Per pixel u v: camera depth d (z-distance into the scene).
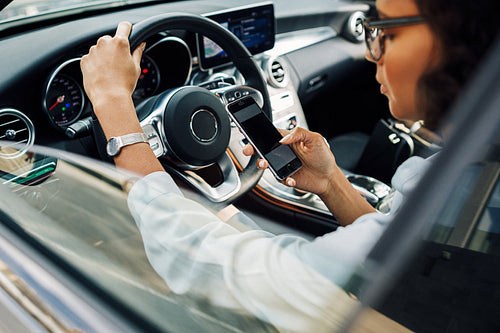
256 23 1.71
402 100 0.52
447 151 0.36
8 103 1.14
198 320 0.49
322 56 2.06
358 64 2.20
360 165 1.73
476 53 0.41
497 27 0.40
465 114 0.36
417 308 0.41
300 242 0.57
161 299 0.53
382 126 1.62
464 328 0.45
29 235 0.65
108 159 0.96
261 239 0.57
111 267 0.57
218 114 1.10
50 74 1.17
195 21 1.08
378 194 1.36
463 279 0.43
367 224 0.57
